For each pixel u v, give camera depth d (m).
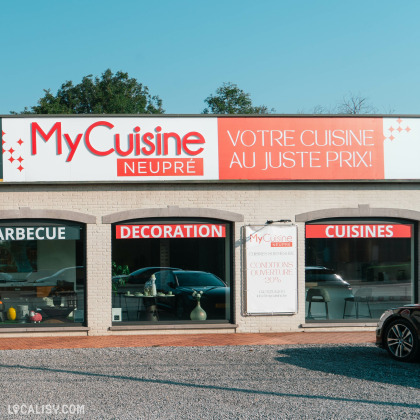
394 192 15.13
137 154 14.48
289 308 14.75
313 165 14.88
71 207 14.34
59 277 14.51
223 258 14.88
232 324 14.69
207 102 49.78
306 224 15.04
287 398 8.34
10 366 10.77
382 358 11.38
